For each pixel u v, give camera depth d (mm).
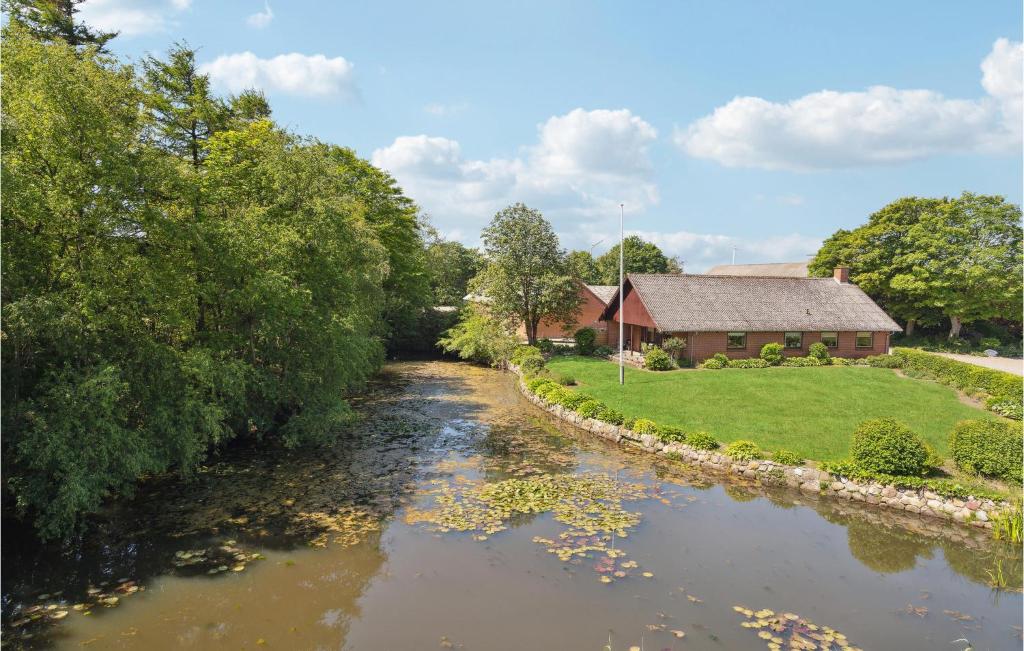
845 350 33469
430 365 38500
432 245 55781
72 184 10391
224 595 8859
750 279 35250
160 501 12773
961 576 9797
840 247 49062
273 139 18438
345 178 31188
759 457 15016
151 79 23188
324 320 17359
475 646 7543
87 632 7816
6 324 9086
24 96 10172
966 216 41344
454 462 16125
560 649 7461
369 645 7574
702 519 12102
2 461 9844
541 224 39594
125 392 10789
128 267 11438
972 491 12086
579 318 47875
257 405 17047
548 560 10055
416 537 11008
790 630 7965
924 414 19453
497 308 39219
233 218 14898
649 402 21828
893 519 12242
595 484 14273
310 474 14836
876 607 8680
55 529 9984
